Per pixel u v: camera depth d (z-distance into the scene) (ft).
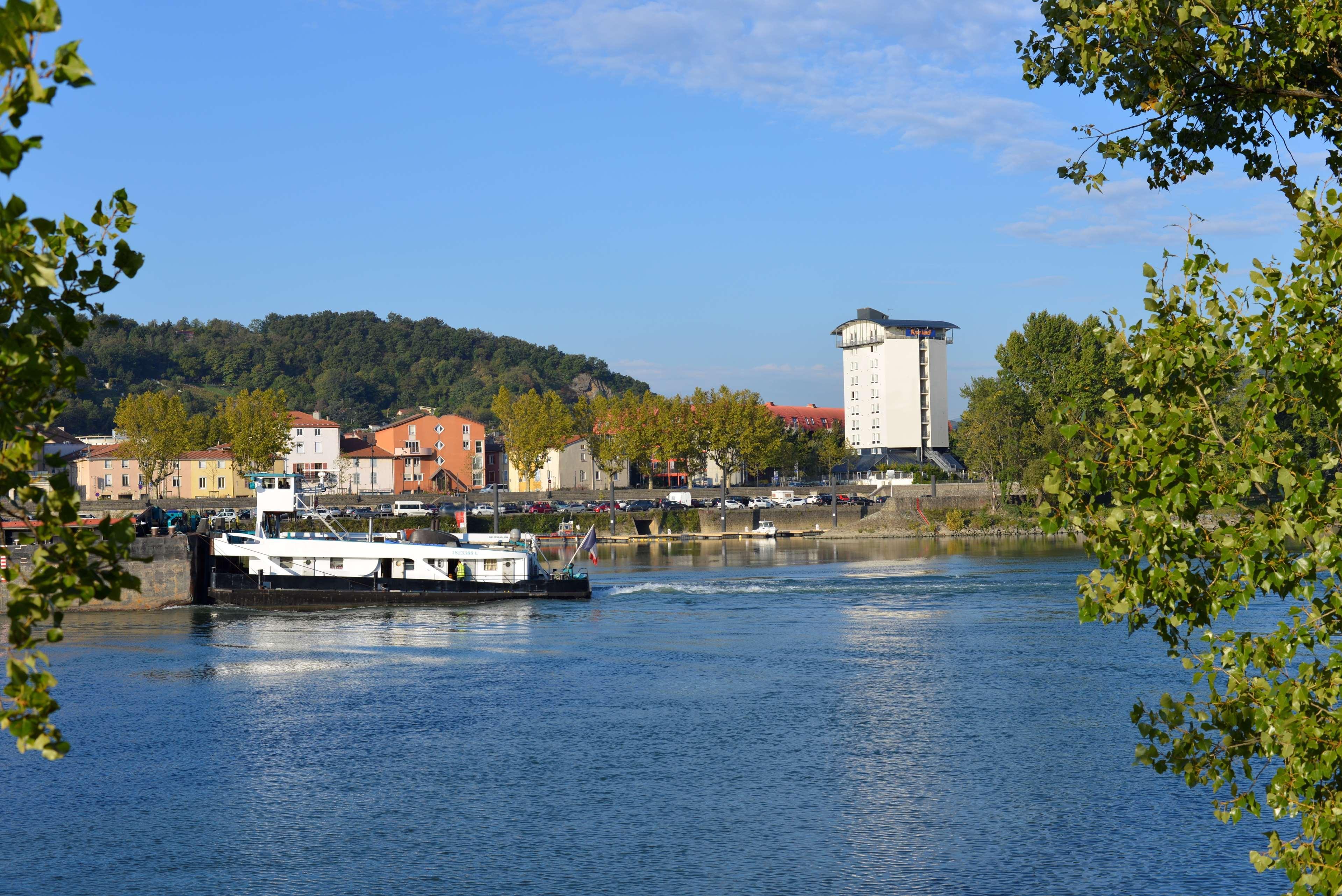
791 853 84.33
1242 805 37.76
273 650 174.19
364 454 609.83
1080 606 36.70
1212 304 34.81
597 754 111.55
